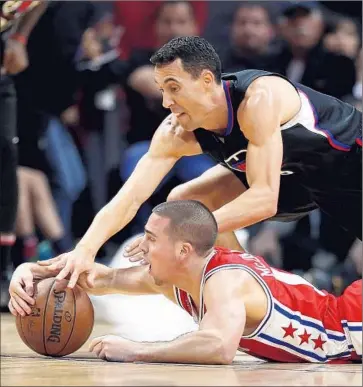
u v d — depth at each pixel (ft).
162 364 22.20
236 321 22.07
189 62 23.63
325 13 51.47
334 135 25.95
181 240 22.88
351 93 48.60
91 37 51.29
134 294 25.27
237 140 24.82
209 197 27.61
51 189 50.90
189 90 23.80
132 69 51.98
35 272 25.11
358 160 26.68
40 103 50.70
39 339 24.41
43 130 50.65
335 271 46.34
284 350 23.73
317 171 26.58
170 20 51.78
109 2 55.16
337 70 48.73
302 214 28.55
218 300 22.35
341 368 22.27
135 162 50.03
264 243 47.29
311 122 25.55
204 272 22.97
